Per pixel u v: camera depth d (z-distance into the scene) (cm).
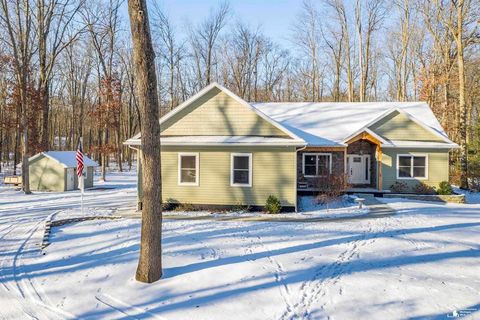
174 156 1777
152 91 816
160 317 665
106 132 3888
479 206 1872
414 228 1326
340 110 2550
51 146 5462
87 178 3042
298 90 5322
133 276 862
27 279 867
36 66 3597
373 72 4759
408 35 4034
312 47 4819
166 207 1766
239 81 5056
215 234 1259
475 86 3956
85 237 1239
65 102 6031
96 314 684
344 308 681
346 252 1028
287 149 1722
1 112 4366
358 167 2328
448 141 2150
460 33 2533
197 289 784
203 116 1836
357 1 3938
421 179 2175
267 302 714
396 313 657
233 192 1747
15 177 3041
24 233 1332
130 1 791
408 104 2591
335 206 1831
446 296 725
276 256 997
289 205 1716
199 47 4912
